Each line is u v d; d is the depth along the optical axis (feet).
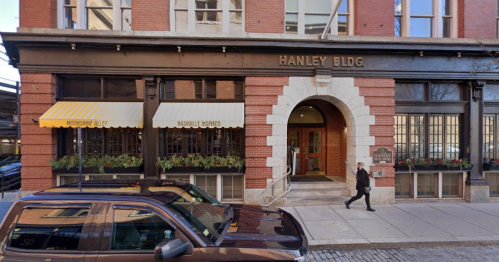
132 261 7.77
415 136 27.02
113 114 23.09
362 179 22.22
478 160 26.16
